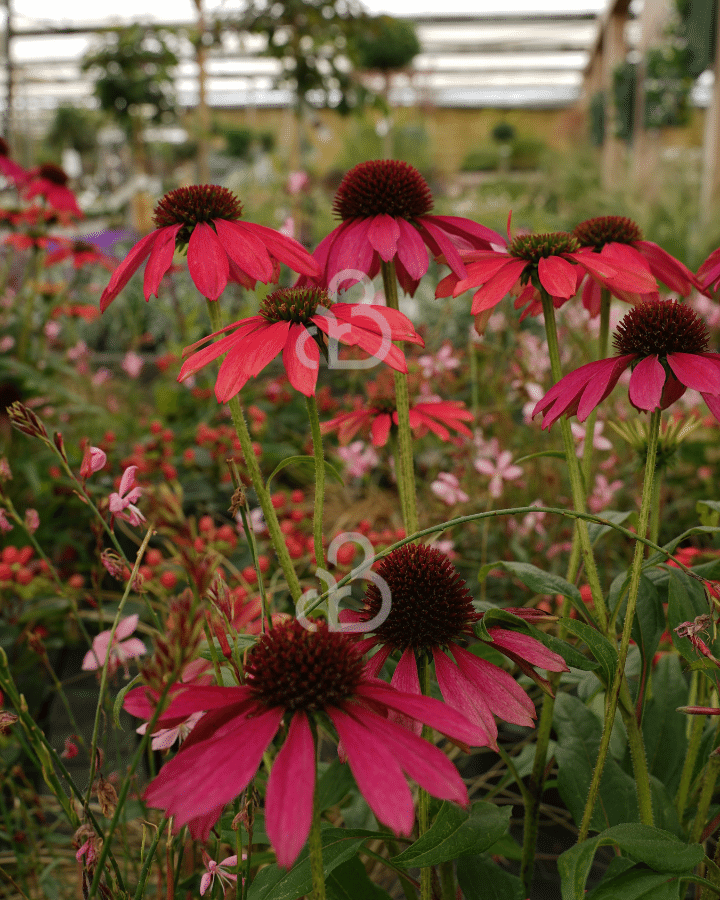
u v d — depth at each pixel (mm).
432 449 894
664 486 773
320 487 290
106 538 771
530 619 308
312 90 2205
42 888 439
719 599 291
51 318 1076
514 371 750
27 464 746
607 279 322
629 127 3807
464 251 362
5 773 490
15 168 996
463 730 239
